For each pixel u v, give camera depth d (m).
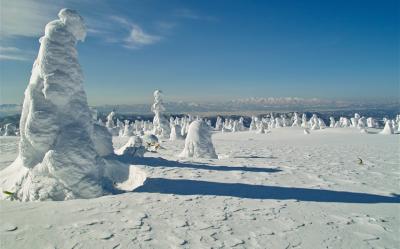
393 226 6.50
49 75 8.47
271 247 5.40
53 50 8.61
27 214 6.62
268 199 8.34
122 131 56.44
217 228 6.19
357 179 11.34
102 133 11.08
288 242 5.62
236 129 71.44
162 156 16.45
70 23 8.96
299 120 74.81
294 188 9.66
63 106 8.70
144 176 10.63
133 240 5.50
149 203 7.66
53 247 5.13
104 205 7.39
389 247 5.49
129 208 7.22
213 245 5.41
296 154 19.77
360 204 8.05
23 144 8.41
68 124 8.64
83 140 8.48
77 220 6.35
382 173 12.71
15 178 8.55
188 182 9.92
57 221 6.26
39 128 8.30
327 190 9.47
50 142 8.38
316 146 26.02
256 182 10.37
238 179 10.75
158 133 37.50
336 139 34.97
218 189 9.24
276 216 6.99
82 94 9.16
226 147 25.34
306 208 7.63
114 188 9.12
